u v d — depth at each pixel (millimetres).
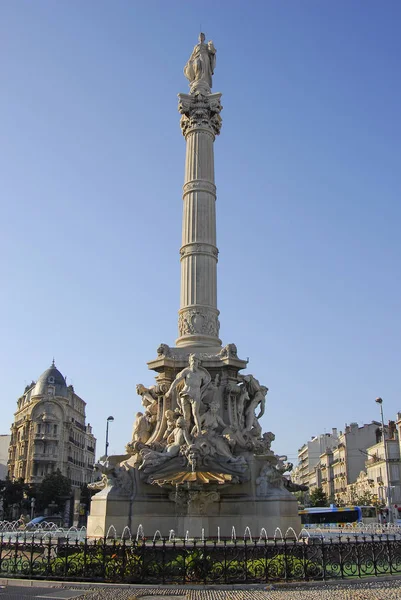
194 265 23031
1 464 91750
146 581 11953
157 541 15281
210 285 22953
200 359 20641
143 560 12141
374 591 11125
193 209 23875
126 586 11570
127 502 17719
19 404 92250
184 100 25594
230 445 19094
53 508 67125
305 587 11641
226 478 17516
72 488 74875
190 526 17328
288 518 17828
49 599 10398
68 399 83750
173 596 10773
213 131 25641
